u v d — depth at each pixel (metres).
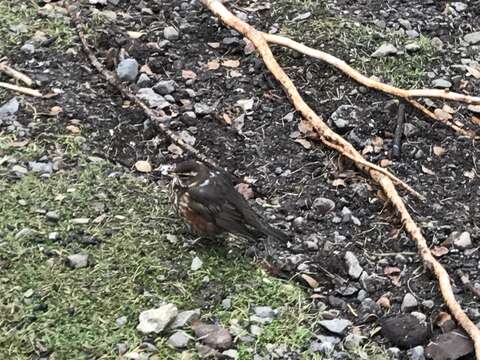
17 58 1.90
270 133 1.81
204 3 1.99
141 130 1.78
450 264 1.58
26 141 1.72
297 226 1.63
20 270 1.49
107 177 1.67
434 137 1.83
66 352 1.38
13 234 1.54
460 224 1.65
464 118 1.88
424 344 1.45
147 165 1.71
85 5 2.04
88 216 1.59
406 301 1.50
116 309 1.45
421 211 1.68
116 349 1.39
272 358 1.40
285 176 1.73
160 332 1.42
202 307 1.47
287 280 1.53
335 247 1.60
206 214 1.53
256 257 1.56
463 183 1.74
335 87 1.91
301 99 1.83
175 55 1.95
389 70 1.96
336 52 1.98
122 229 1.57
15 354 1.38
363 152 1.79
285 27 2.04
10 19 1.99
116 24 2.01
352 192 1.70
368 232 1.63
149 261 1.52
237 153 1.76
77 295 1.46
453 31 2.10
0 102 1.79
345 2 2.15
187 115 1.81
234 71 1.93
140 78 1.87
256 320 1.45
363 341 1.44
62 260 1.51
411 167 1.77
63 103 1.81
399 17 2.12
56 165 1.68
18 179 1.64
